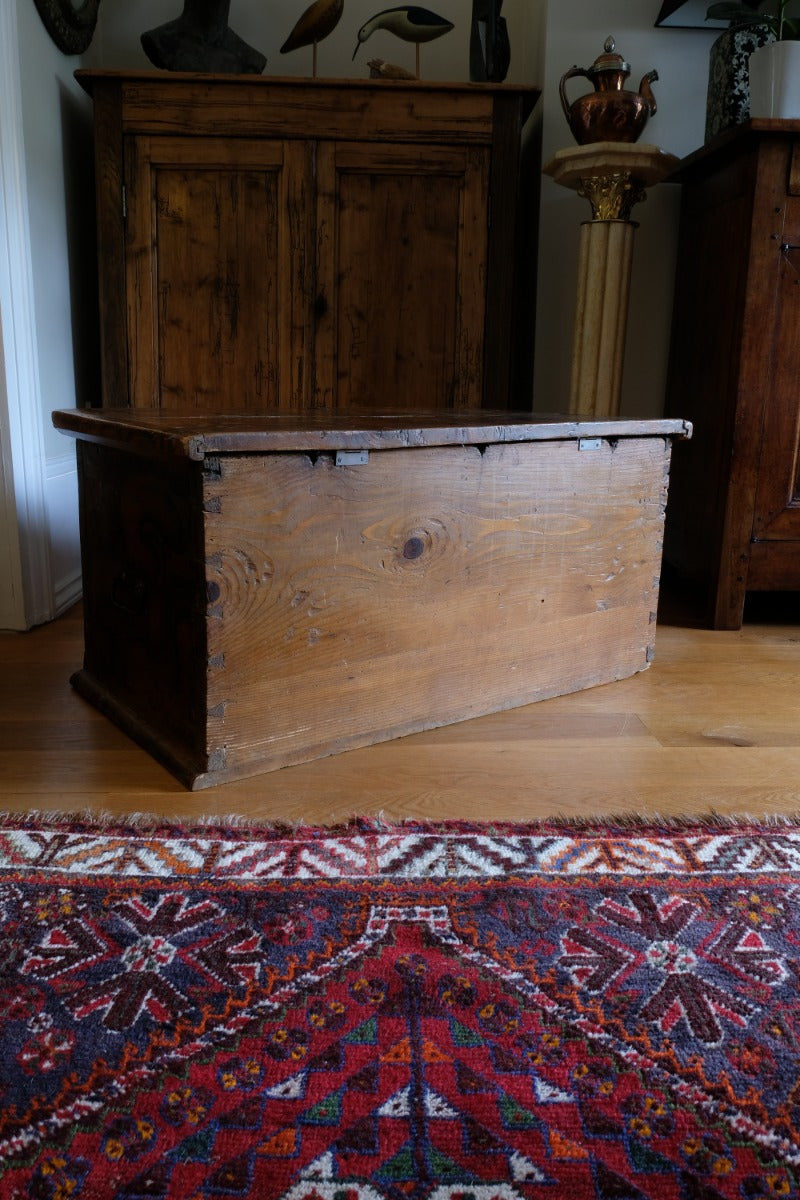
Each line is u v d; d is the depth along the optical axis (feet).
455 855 4.25
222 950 3.51
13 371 7.41
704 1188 2.52
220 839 4.35
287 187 8.45
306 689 5.23
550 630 6.32
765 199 7.50
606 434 6.16
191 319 8.66
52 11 7.97
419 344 8.84
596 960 3.49
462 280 8.73
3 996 3.22
